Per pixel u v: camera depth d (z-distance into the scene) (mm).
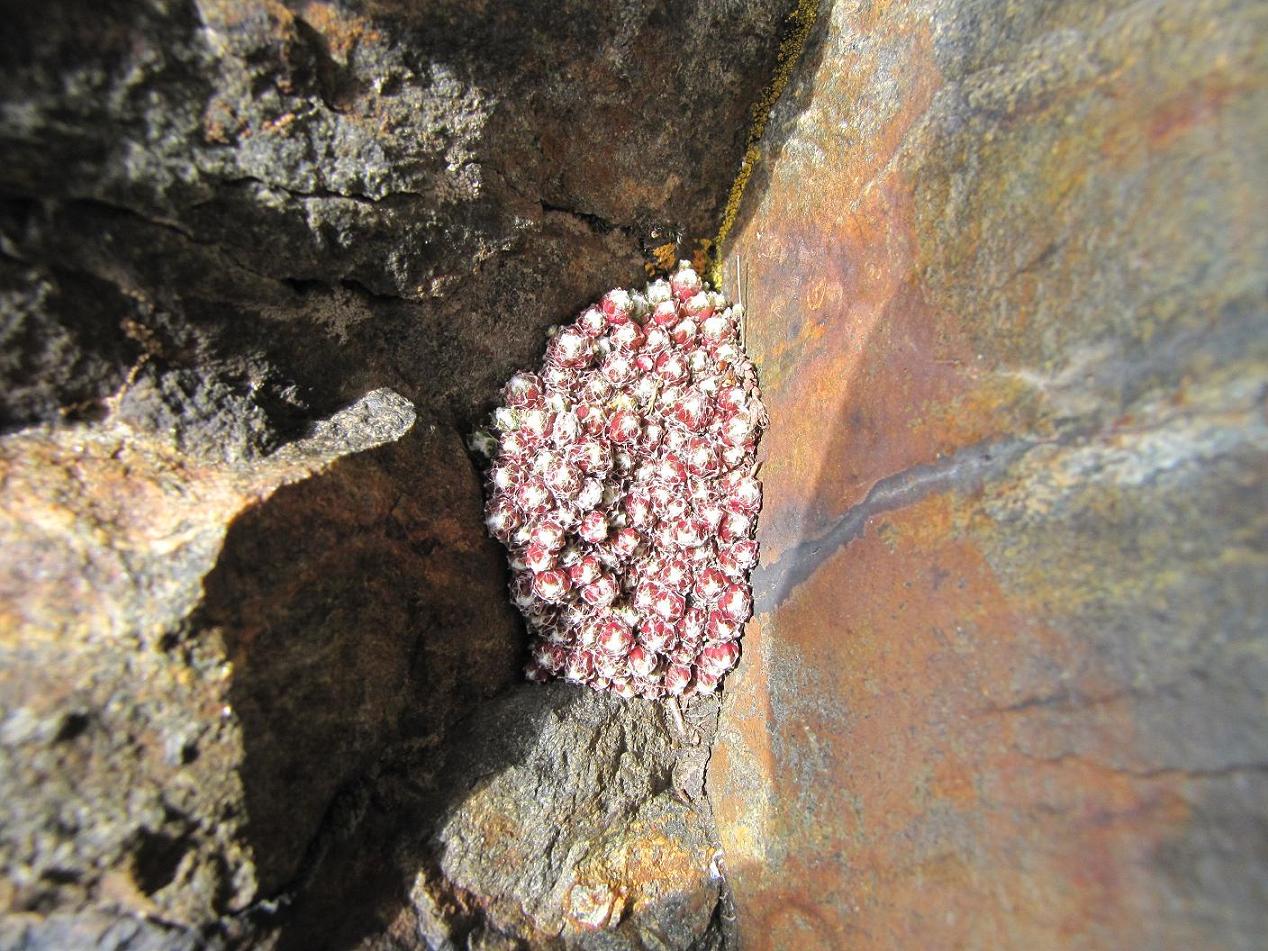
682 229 221
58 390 134
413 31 147
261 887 136
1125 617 114
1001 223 135
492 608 200
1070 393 124
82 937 123
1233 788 100
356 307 167
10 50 112
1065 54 129
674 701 212
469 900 167
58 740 119
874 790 146
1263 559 101
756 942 170
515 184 181
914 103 156
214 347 147
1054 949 116
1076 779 117
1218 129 108
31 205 122
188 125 130
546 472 196
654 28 177
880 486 154
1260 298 104
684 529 203
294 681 143
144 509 133
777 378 200
